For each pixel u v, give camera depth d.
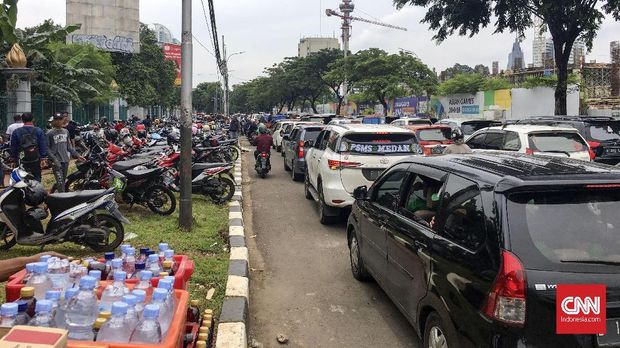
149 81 41.41
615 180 3.18
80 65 23.67
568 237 3.02
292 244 8.09
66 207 6.36
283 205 11.44
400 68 37.94
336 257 7.34
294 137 16.58
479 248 3.20
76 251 6.62
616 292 2.88
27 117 8.41
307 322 5.09
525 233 3.02
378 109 49.28
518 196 3.15
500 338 2.88
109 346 2.29
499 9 20.25
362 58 39.59
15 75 15.45
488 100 31.64
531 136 9.91
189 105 7.81
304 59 58.91
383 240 4.98
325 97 68.38
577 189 3.15
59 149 9.18
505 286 2.90
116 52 35.97
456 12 20.75
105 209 6.51
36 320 2.30
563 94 20.59
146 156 10.55
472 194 3.51
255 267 6.87
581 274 2.89
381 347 4.54
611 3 17.83
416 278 4.05
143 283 2.86
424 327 4.01
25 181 6.14
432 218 4.04
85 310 2.47
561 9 19.05
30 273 2.92
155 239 7.21
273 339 4.73
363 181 8.48
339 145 8.66
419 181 4.53
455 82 35.62
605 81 43.50
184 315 2.80
